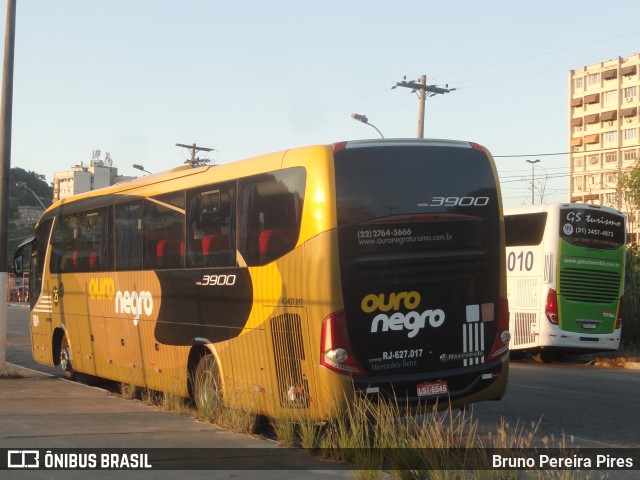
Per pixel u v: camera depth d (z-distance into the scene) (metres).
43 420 10.21
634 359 20.23
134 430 9.55
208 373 10.59
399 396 8.63
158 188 12.01
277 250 9.13
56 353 16.09
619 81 109.94
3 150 15.06
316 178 8.65
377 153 8.84
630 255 23.94
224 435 9.28
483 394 9.16
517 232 20.33
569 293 19.52
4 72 15.06
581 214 19.78
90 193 14.59
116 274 13.30
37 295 16.80
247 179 9.80
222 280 10.19
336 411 8.36
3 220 15.11
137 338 12.54
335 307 8.42
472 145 9.41
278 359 9.06
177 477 7.27
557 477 7.34
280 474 7.41
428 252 8.91
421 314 8.84
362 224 8.62
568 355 21.56
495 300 9.30
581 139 115.38
